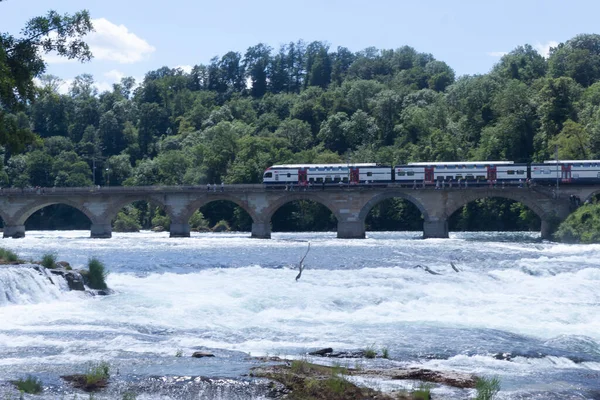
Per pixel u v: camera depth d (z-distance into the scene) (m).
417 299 53.47
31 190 152.62
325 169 150.38
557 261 79.00
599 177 135.62
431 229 141.62
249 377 30.69
